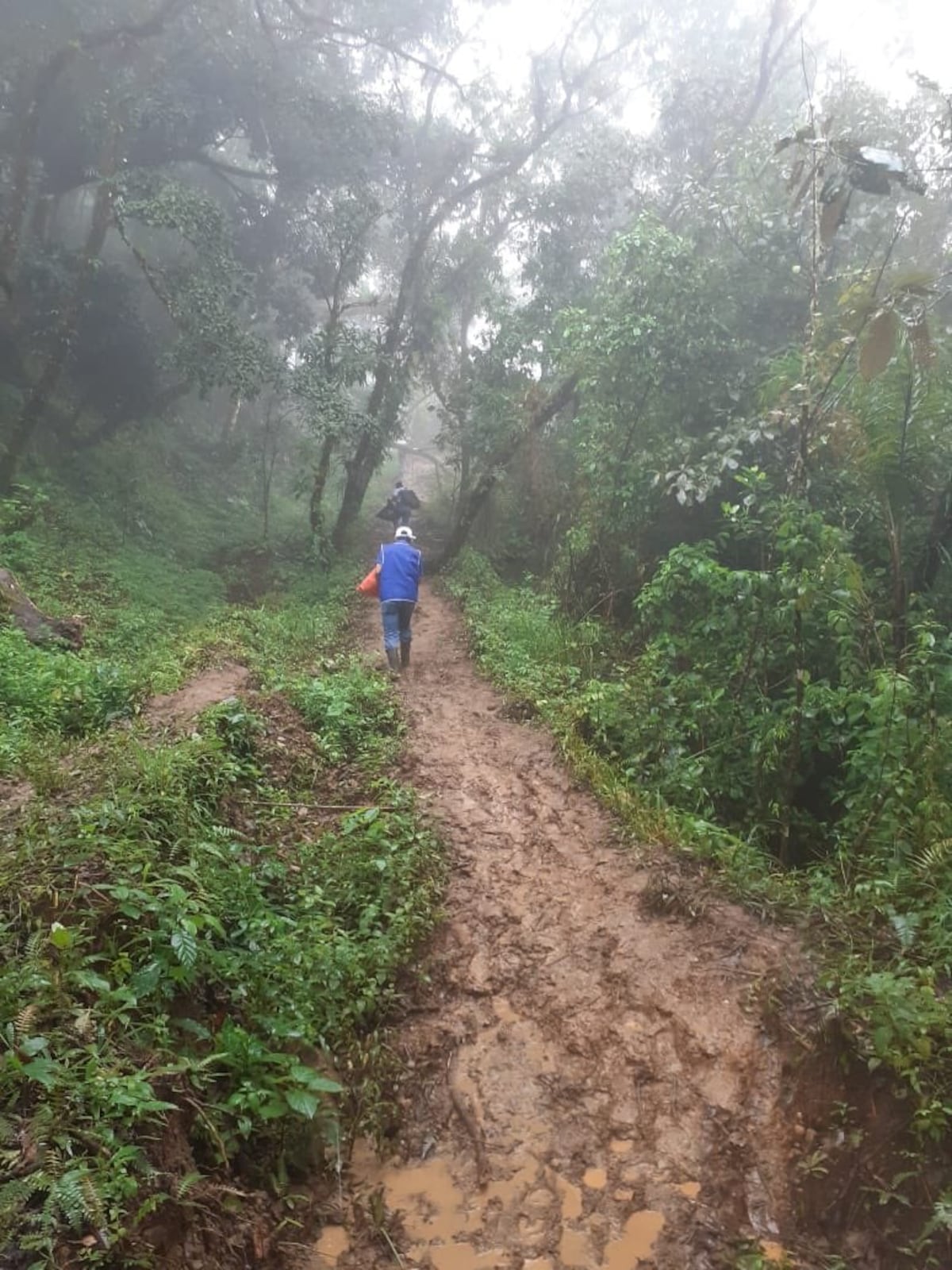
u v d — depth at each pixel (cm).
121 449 2027
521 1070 370
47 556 1292
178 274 1527
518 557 1689
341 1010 368
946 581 783
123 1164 243
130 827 398
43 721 613
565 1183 320
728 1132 335
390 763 653
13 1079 254
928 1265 296
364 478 1945
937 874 460
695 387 1099
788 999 379
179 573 1558
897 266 1028
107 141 1630
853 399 681
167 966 324
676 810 579
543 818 577
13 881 342
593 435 1177
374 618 1370
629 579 1134
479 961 434
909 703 545
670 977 410
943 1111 311
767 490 790
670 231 1254
